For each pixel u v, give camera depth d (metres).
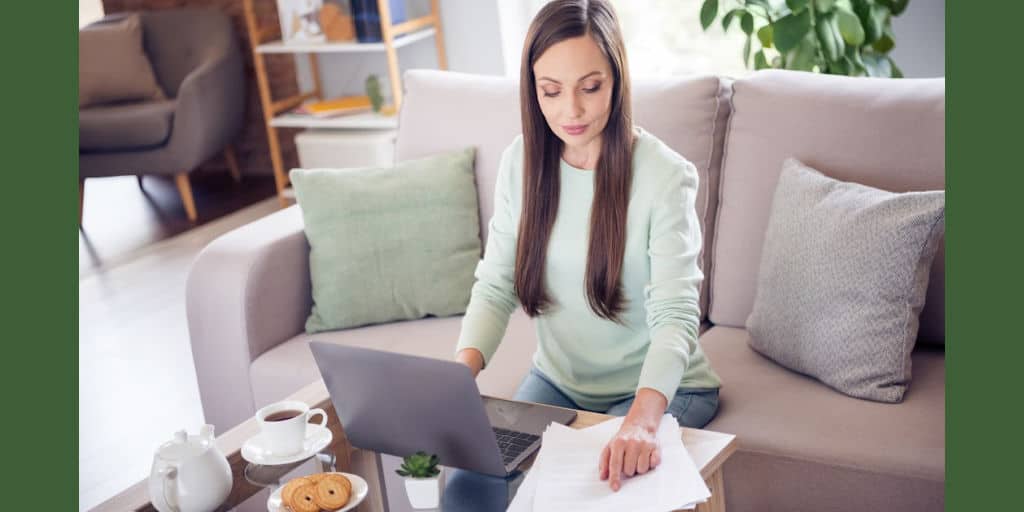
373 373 1.61
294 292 2.53
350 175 2.56
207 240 4.72
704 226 2.36
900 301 1.90
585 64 1.70
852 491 1.79
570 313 1.91
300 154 4.61
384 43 4.23
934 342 2.08
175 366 3.44
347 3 4.36
